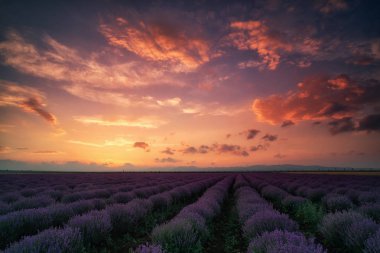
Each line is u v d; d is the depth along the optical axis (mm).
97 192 13922
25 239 4211
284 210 11398
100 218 6211
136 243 6387
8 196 11719
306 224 8398
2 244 5453
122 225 6965
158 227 5730
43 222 6316
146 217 9156
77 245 4586
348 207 9344
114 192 15680
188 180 31141
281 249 3586
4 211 8180
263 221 5938
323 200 11047
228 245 6402
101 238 5793
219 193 14555
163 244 5051
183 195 15898
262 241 4398
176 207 12539
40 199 10086
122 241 6469
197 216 7066
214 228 8344
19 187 18078
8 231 5625
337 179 29844
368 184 20906
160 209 11320
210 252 6047
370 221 5148
